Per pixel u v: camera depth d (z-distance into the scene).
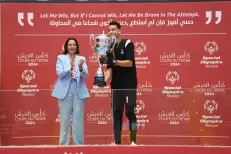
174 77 8.18
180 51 8.18
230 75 8.12
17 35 8.18
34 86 8.22
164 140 6.18
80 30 8.23
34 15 8.19
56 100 6.22
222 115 6.18
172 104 6.20
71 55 6.65
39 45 8.22
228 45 8.12
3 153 6.03
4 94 6.17
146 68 8.23
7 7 8.16
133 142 6.16
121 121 6.18
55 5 8.21
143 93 6.20
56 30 8.22
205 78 8.16
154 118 6.19
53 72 8.22
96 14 8.22
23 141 6.16
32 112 6.20
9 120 6.16
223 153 6.07
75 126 6.20
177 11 8.17
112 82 6.61
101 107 6.18
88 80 8.16
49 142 6.18
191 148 6.10
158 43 8.20
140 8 8.18
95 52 6.71
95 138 6.18
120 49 6.54
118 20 8.21
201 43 8.16
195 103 6.20
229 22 8.11
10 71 8.20
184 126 6.19
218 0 8.12
